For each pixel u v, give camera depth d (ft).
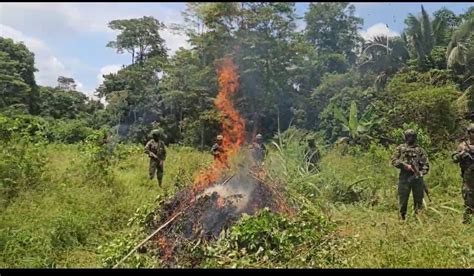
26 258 23.04
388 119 72.28
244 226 22.33
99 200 34.14
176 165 54.49
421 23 106.93
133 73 139.33
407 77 87.86
